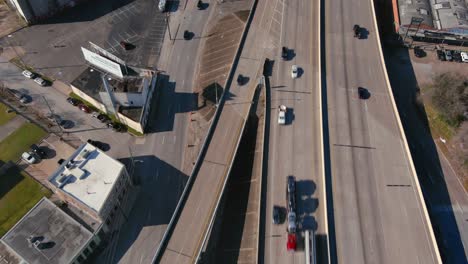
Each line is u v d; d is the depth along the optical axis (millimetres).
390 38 148125
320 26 133500
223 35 148750
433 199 109438
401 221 91938
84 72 131500
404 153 104062
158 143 121125
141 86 121062
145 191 111750
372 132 108188
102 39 149250
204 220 96500
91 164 105812
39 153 117125
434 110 127688
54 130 123875
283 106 113125
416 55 142875
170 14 158250
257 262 86750
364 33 133250
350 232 90188
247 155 115125
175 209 104688
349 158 103000
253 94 121188
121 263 99125
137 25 154250
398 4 154000
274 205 95562
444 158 117625
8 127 124438
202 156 107750
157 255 90562
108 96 118750
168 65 140875
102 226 99875
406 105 129625
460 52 142875
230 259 99750
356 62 124688
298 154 104438
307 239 86938
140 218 106750
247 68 127750
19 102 130750
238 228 104000
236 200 108625
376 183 98375
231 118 116250
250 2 161625
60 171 104562
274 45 132875
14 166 115812
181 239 93500
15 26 153750
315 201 95438
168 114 127750
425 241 88875
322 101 114812
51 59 142750
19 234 96125
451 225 104750
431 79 136375
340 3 143250
